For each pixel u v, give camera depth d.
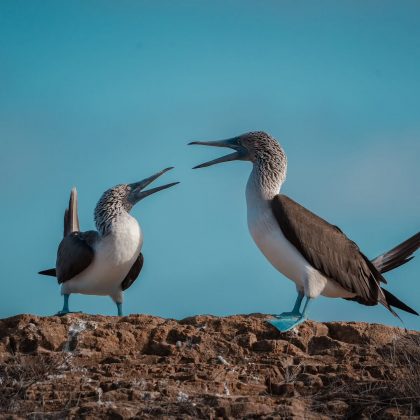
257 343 15.65
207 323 16.20
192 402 13.41
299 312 17.67
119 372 14.65
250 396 13.89
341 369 14.79
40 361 14.95
